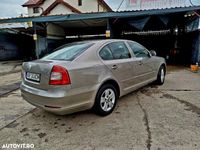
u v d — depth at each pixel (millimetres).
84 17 10148
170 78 6750
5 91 5305
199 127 2766
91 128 2842
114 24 12422
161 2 9367
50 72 2666
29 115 3441
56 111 2682
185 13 10016
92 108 3221
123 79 3693
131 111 3471
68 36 17922
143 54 4559
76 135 2646
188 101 3979
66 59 2986
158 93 4652
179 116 3182
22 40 18438
